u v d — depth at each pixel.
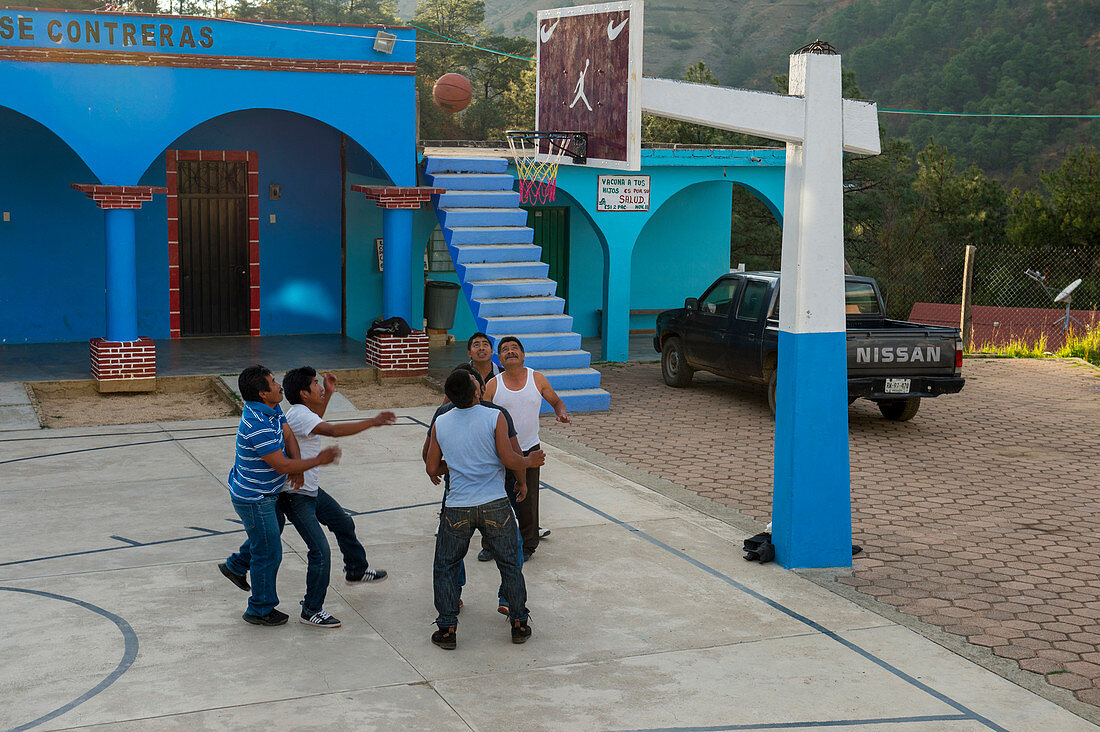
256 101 14.07
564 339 13.95
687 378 15.14
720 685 5.79
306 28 14.20
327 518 7.01
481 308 13.84
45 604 6.72
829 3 199.25
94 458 10.65
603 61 9.20
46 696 5.43
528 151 16.28
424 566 7.62
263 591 6.38
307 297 17.78
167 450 11.02
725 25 197.75
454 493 6.19
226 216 17.09
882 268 35.34
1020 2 158.38
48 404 13.19
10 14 12.80
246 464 6.25
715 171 17.66
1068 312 22.00
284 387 6.60
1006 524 9.05
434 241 18.83
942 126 130.25
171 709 5.31
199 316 17.20
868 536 8.67
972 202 37.66
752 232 36.59
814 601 7.13
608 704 5.52
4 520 8.55
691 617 6.78
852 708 5.55
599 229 17.03
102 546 7.93
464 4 99.81
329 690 5.59
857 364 12.12
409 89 14.83
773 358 13.12
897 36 158.38
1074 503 9.73
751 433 12.37
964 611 7.00
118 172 13.54
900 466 11.05
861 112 7.86
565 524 8.74
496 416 6.19
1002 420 13.48
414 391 14.47
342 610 6.76
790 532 7.75
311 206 17.55
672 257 20.56
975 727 5.38
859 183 37.78
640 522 8.84
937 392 12.41
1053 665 6.16
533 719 5.33
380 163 14.85
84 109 13.26
